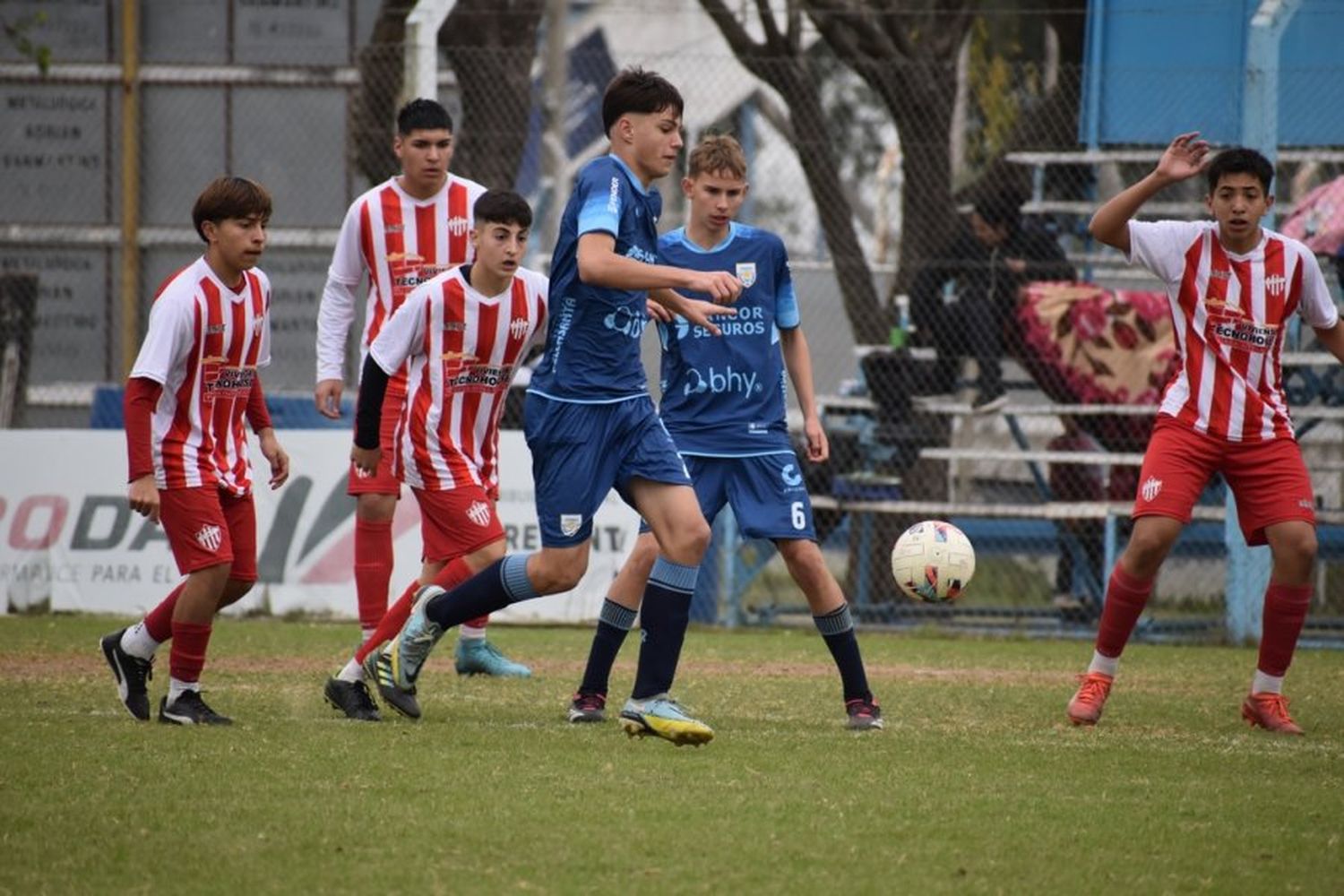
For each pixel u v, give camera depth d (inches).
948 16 2003.0
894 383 1648.6
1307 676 1310.3
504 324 987.9
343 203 1839.3
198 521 895.1
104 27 1827.0
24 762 789.9
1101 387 1592.0
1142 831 690.2
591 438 851.4
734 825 682.8
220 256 894.4
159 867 605.6
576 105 2965.1
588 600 1604.3
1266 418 987.3
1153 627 1619.1
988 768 824.9
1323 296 990.4
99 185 1840.6
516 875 602.2
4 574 1611.7
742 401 962.1
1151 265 987.3
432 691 1097.4
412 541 1579.7
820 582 948.6
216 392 901.8
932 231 1942.7
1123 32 1718.8
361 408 956.0
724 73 2461.9
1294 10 1569.9
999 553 1796.3
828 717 1008.2
